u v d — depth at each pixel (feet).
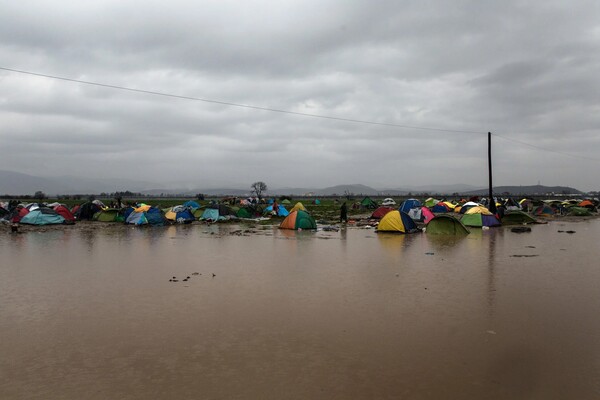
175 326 33.30
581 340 29.94
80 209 157.38
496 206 155.74
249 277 52.47
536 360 26.40
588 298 41.91
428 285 47.85
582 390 22.40
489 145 161.79
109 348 28.68
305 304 39.70
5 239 94.58
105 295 43.24
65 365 25.90
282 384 23.20
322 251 76.07
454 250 77.30
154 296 42.80
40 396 21.93
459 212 200.54
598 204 259.80
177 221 142.51
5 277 52.44
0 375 24.50
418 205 141.38
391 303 40.06
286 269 58.03
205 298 41.96
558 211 207.92
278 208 179.93
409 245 84.94
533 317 35.47
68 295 43.27
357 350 28.19
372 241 92.17
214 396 21.86
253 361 26.37
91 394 22.12
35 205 158.71
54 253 72.90
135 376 24.26
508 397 21.71
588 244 86.99
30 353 27.86
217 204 155.02
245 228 126.00
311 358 26.84
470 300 41.16
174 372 24.79
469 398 21.61
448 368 25.26
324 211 231.91
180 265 61.21
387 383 23.31
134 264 61.98
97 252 74.23
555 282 49.47
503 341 29.78
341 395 21.98
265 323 34.01
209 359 26.71
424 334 31.32
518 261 64.85
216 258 67.77
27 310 37.83
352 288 46.37
